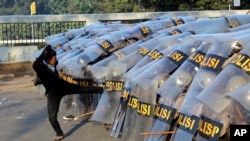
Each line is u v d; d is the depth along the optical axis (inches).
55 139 290.4
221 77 191.0
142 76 236.8
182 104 204.1
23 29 702.5
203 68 207.3
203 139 190.4
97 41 336.8
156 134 223.1
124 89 263.9
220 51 206.2
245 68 189.0
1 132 314.5
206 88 190.2
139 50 285.0
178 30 296.7
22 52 686.5
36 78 286.5
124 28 361.7
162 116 222.5
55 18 701.3
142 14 703.7
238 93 177.8
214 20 288.7
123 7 1537.9
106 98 287.9
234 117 180.5
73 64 307.0
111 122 285.0
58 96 287.1
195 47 237.0
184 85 219.5
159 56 258.1
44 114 367.6
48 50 282.8
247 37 205.5
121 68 280.5
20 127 327.0
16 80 577.6
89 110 338.3
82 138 290.8
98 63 299.6
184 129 199.8
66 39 424.5
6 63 670.5
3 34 702.5
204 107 191.8
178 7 1063.0
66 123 329.7
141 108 240.1
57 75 287.0
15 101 430.9
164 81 233.0
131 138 252.7
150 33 332.8
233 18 292.5
